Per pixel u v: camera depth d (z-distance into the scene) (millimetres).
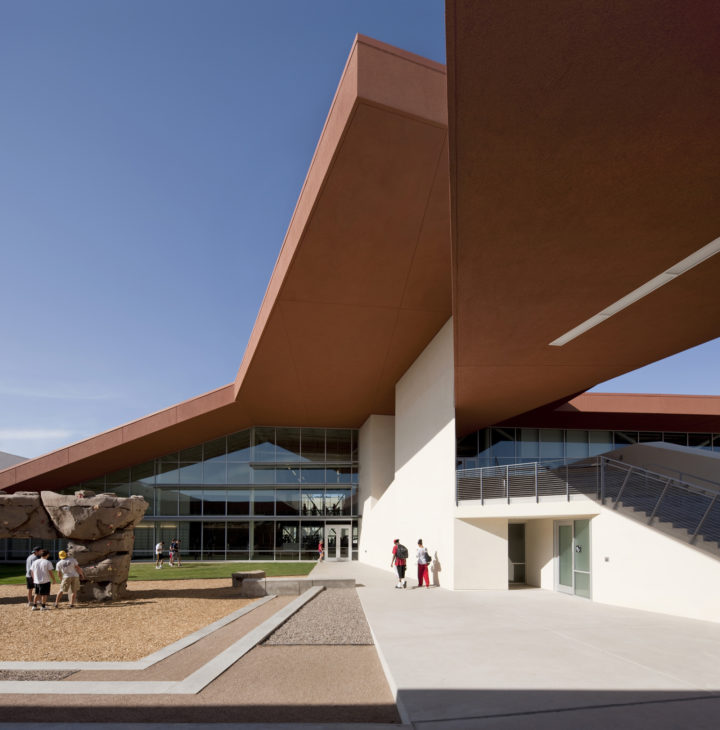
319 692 5785
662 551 11211
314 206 13742
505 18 4660
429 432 19656
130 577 21734
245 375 25266
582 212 7637
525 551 17938
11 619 11328
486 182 6988
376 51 11008
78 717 4898
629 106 5598
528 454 28547
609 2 4402
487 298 10820
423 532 19797
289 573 23016
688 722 4609
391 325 19703
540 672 6242
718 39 4676
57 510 14117
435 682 5797
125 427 29375
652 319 12023
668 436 29609
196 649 8062
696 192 7086
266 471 33281
